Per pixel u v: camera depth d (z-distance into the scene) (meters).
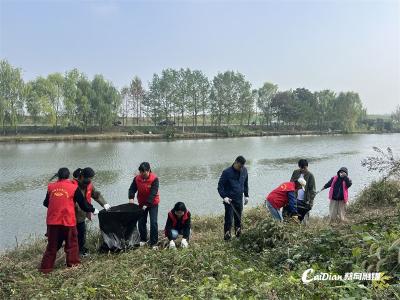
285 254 7.21
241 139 75.44
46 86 73.06
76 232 8.43
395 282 5.23
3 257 9.60
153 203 9.73
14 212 19.23
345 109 108.94
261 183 26.55
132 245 9.32
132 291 5.95
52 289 6.62
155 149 51.72
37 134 71.94
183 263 7.11
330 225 10.26
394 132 114.81
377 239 6.40
